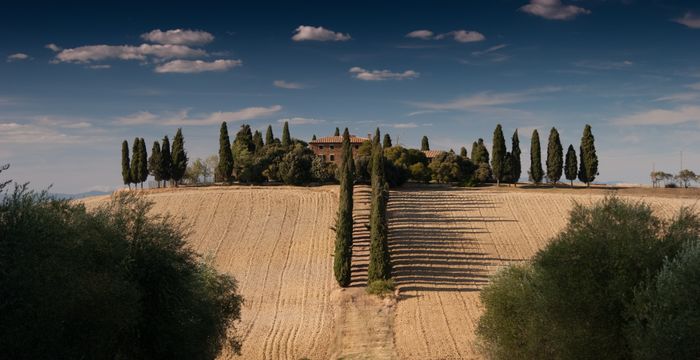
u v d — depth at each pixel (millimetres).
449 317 55594
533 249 79188
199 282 33781
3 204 20688
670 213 85625
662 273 23703
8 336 18266
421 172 125438
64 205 24969
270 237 86625
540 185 128625
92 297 21844
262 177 120625
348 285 68000
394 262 74125
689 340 21625
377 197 68688
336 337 51000
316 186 114562
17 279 18875
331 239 85250
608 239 27578
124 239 26953
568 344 26562
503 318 33375
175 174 120188
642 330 23844
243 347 49156
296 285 69375
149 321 27656
